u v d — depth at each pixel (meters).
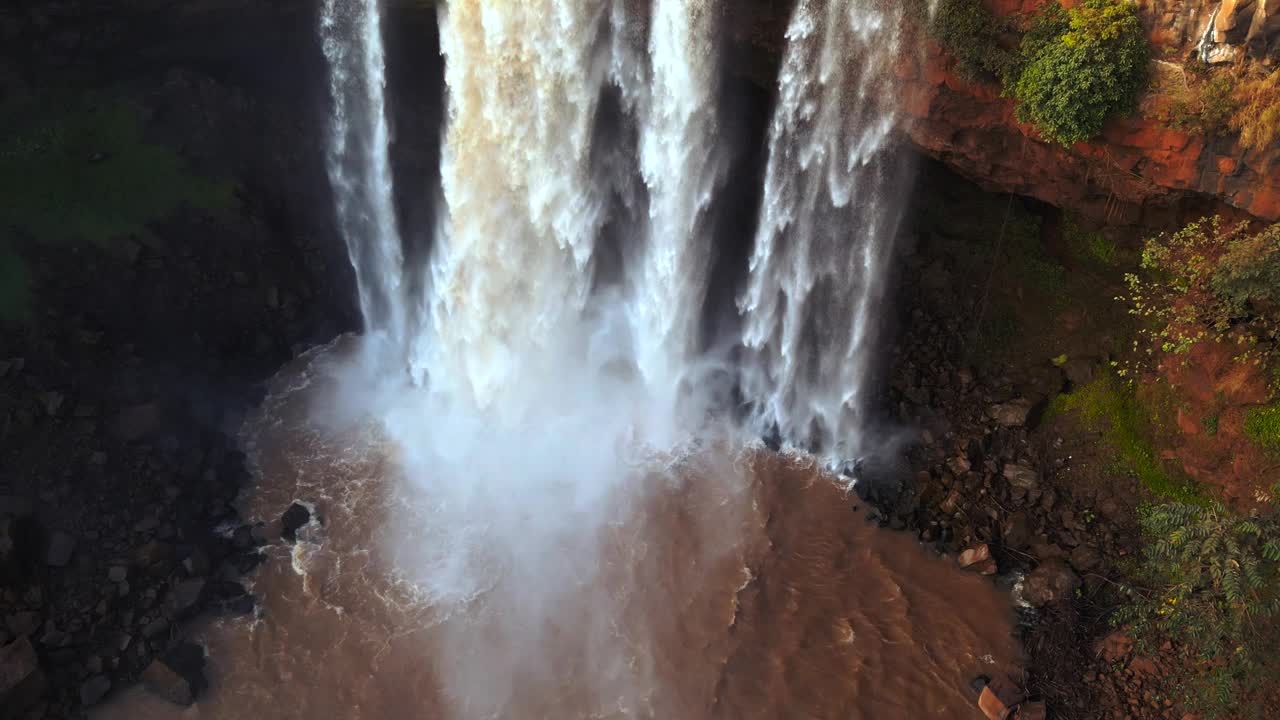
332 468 23.17
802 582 20.62
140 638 18.59
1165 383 21.73
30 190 24.89
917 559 21.22
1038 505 21.72
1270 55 16.84
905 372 24.66
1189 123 17.75
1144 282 23.39
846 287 26.38
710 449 23.88
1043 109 18.86
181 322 24.88
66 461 20.41
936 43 19.78
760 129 26.22
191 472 21.72
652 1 22.42
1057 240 25.52
